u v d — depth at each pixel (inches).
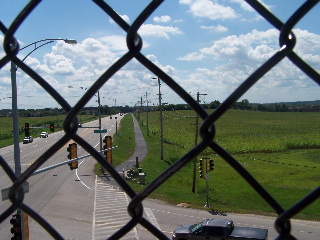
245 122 4128.9
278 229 73.5
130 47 84.7
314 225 748.6
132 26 82.4
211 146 80.1
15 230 419.8
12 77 404.2
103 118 5339.6
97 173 1330.0
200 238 603.5
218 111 76.7
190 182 1259.2
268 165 1633.9
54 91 92.6
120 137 2471.7
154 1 80.5
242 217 810.8
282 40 71.5
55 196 983.0
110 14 85.6
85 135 2701.8
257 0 72.6
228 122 4109.3
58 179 1228.5
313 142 2322.8
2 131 3179.1
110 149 754.8
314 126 3759.8
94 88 86.1
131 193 88.7
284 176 1380.4
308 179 1320.1
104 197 968.3
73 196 982.4
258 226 738.8
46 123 3341.5
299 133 3110.2
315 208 889.5
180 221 771.4
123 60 84.9
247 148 2129.7
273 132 3198.8
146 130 3270.2
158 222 762.8
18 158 411.5
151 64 85.0
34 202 919.0
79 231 683.4
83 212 820.0
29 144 2208.4
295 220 789.9
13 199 95.7
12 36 91.0
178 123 4008.4
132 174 1270.9
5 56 93.4
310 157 1884.8
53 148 90.0
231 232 598.9
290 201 982.4
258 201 992.2
